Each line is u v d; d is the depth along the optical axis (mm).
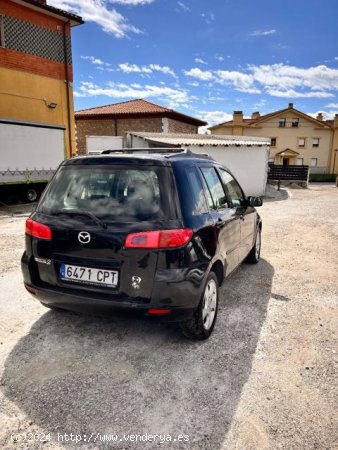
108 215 2668
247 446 1952
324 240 7387
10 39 14930
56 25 16578
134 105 29125
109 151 3660
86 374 2572
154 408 2232
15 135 11828
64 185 2955
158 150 3732
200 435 2025
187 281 2613
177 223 2615
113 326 3307
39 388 2410
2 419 2127
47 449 1911
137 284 2561
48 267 2852
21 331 3205
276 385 2484
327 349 2988
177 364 2713
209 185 3420
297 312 3734
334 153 47438
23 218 9617
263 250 6453
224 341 3078
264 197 16828
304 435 2039
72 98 17922
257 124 47500
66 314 3559
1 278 4633
